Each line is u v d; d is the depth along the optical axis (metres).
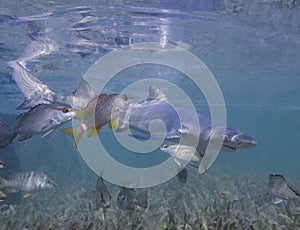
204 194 12.25
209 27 14.62
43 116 4.29
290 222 8.16
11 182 7.87
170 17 13.38
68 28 14.17
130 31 14.84
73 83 24.55
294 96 33.28
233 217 8.38
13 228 8.71
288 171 26.86
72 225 8.49
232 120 60.53
